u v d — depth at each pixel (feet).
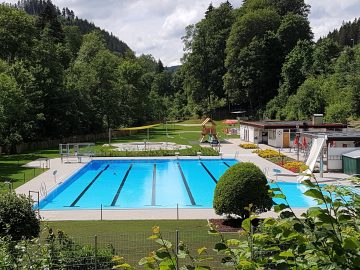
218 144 198.59
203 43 349.20
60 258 38.22
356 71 236.43
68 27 449.48
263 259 12.03
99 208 85.15
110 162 159.53
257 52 309.63
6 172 128.36
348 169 118.73
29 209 52.70
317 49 287.69
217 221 71.10
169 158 160.56
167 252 11.98
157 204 96.12
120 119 274.36
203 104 368.89
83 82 245.86
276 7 359.87
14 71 188.65
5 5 219.61
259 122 206.80
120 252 50.03
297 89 268.82
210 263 44.01
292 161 138.00
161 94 498.28
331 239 10.88
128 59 404.98
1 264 26.09
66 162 151.64
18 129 178.70
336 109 203.72
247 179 67.82
